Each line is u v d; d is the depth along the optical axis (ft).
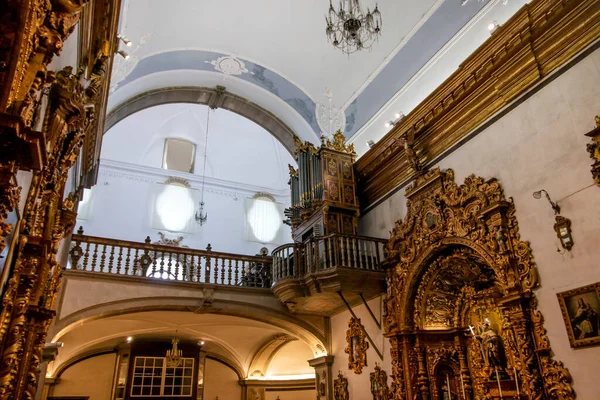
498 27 27.66
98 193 60.54
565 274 22.24
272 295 41.14
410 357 31.78
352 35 30.17
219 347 55.36
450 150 30.91
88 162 32.35
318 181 39.86
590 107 22.52
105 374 53.06
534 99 25.58
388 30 37.50
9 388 14.11
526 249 24.22
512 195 25.82
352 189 39.47
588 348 20.71
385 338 34.42
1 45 8.46
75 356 50.52
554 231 23.12
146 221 62.13
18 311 12.75
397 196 35.94
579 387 20.80
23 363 17.44
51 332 32.14
